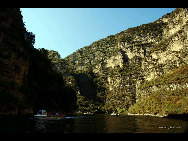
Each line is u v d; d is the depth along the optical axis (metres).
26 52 53.31
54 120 47.06
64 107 92.06
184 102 85.12
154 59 192.38
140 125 39.97
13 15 42.91
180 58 152.38
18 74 48.06
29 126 29.72
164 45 187.00
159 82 149.50
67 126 33.66
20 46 49.19
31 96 62.38
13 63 45.50
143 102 148.50
